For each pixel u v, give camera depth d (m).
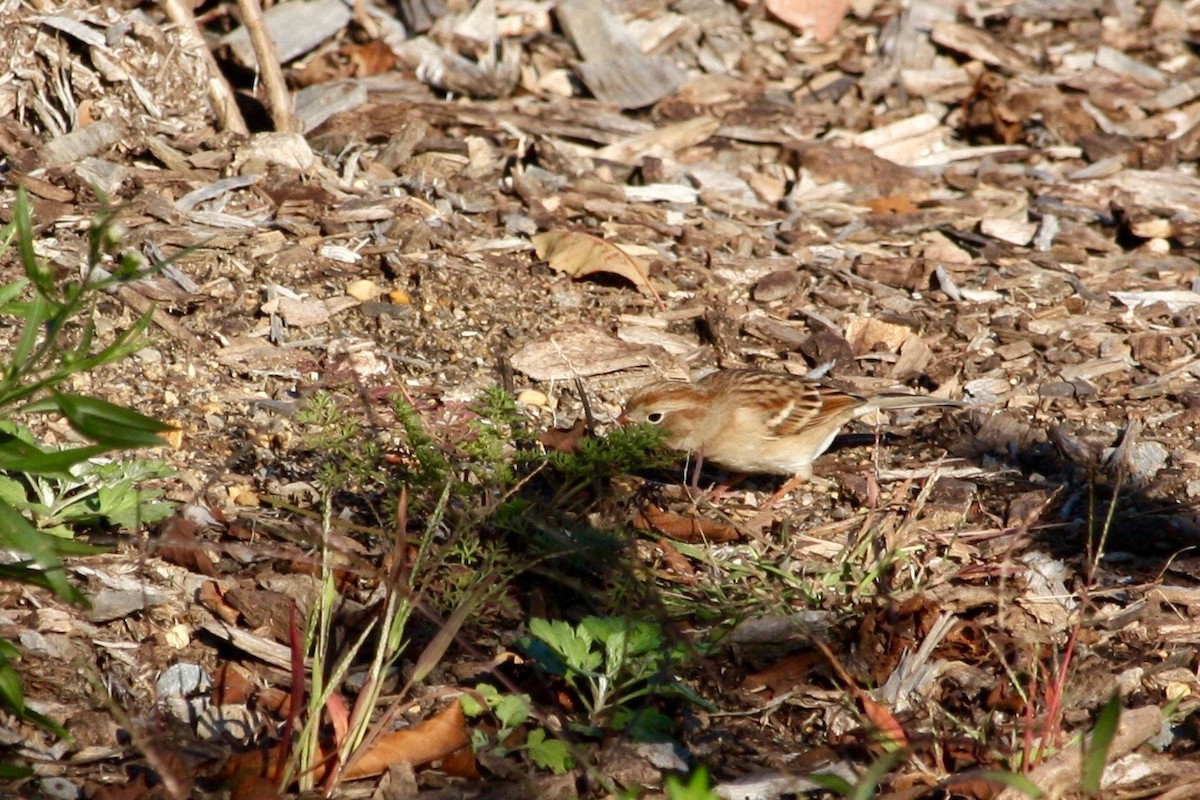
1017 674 8.33
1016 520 10.12
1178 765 7.56
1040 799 5.46
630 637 7.65
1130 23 19.11
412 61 16.25
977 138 16.86
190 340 11.05
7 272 11.10
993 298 13.45
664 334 12.37
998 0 19.27
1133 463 10.92
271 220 12.83
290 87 15.69
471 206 13.76
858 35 18.34
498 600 8.16
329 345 11.34
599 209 14.12
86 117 13.34
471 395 11.00
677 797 5.27
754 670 8.32
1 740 7.17
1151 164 16.27
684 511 10.11
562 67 16.77
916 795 7.35
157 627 8.13
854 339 12.65
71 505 8.73
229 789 7.00
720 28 17.94
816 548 9.67
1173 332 12.95
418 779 7.19
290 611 7.55
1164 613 9.09
